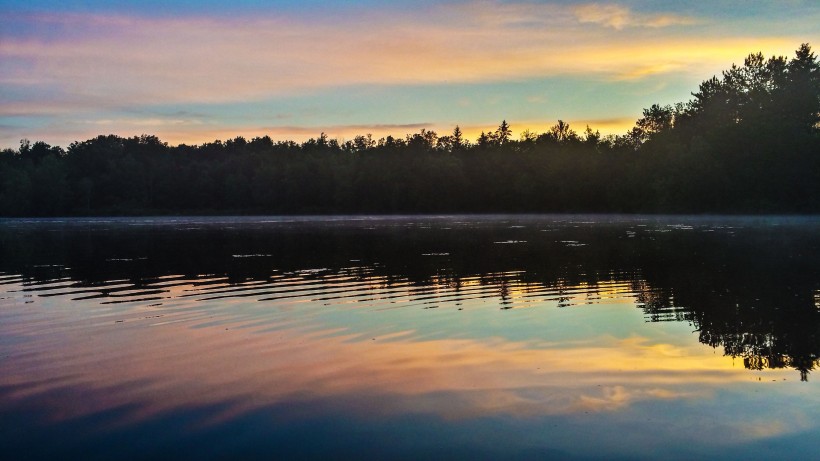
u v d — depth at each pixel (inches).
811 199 3408.0
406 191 5305.1
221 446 339.3
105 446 341.1
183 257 1373.0
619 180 4404.5
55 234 2439.7
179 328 620.1
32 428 364.8
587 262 1155.9
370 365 476.1
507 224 2977.4
